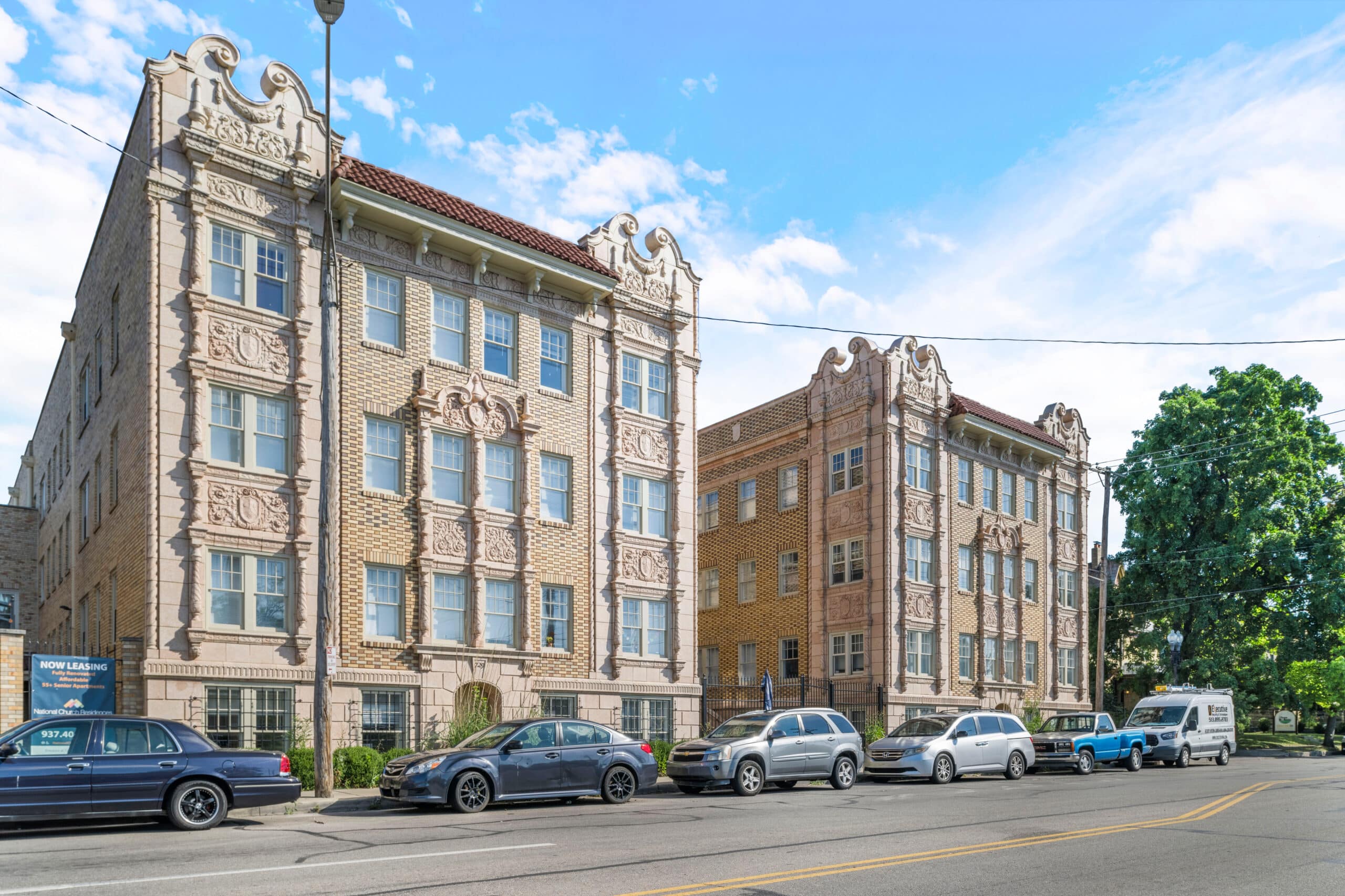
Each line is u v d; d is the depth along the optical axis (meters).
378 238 24.52
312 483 22.62
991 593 40.94
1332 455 51.06
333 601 21.72
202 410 21.16
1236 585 49.47
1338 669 46.88
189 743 14.73
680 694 29.58
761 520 41.53
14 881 9.94
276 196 22.98
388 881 10.02
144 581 20.19
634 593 28.95
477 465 25.59
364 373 23.78
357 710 22.73
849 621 36.97
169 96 21.58
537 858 11.62
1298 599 49.06
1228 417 50.66
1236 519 48.91
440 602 24.67
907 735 26.05
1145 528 52.00
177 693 20.14
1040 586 43.62
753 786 20.86
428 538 24.30
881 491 36.53
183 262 21.38
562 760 18.16
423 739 23.66
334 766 20.88
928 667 37.31
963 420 39.38
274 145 23.03
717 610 42.94
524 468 26.55
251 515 21.64
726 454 43.47
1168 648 50.09
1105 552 40.62
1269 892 9.98
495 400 26.19
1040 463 44.41
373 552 23.41
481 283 26.25
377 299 24.47
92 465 27.31
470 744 18.06
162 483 20.52
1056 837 13.80
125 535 22.23
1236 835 14.24
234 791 14.76
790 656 39.44
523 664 25.91
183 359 21.09
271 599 21.86
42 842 12.96
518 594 26.22
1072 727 31.00
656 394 30.62
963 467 40.47
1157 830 14.66
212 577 21.09
